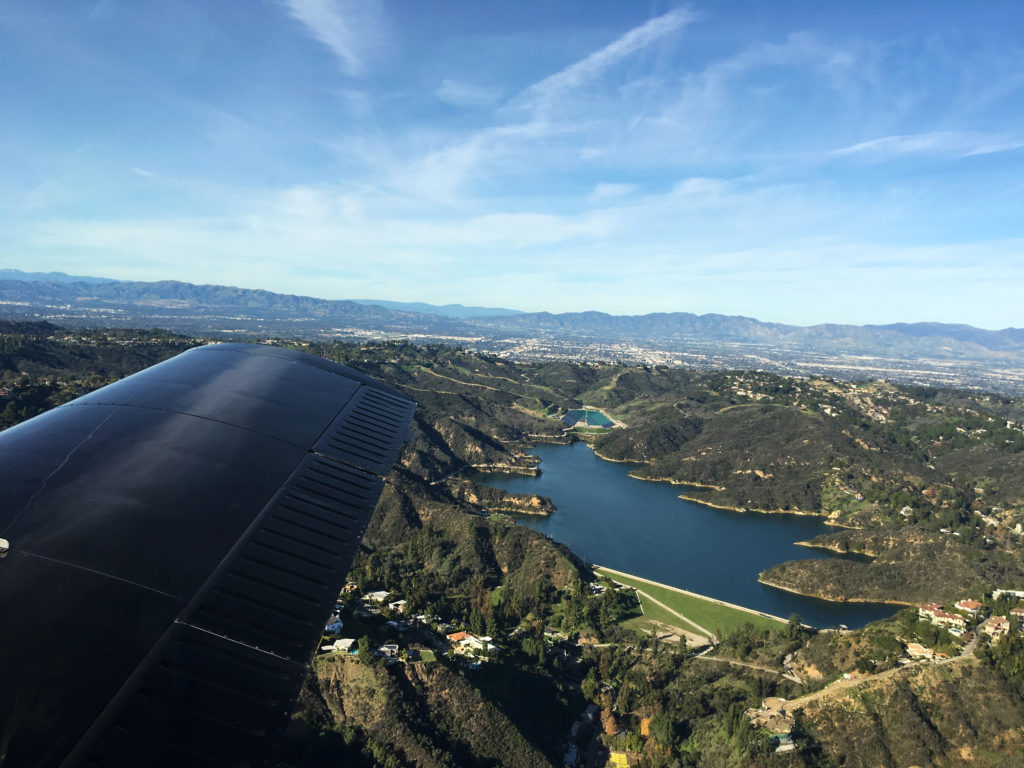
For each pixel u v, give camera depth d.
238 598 10.11
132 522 10.73
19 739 6.85
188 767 7.25
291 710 8.56
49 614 8.43
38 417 14.64
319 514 13.34
